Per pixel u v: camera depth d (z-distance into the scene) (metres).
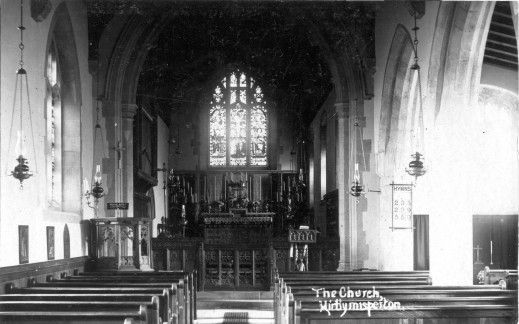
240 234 22.39
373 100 18.36
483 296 8.90
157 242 18.30
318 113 27.36
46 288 9.51
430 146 12.89
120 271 14.01
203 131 30.77
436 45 12.62
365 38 18.27
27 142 11.27
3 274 9.62
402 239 15.84
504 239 19.80
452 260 12.16
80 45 15.86
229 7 21.48
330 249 18.73
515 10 7.64
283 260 18.00
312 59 26.14
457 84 12.13
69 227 14.11
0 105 10.13
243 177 29.95
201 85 29.59
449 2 11.98
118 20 17.41
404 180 16.39
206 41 25.27
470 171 12.20
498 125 18.47
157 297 7.57
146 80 23.02
